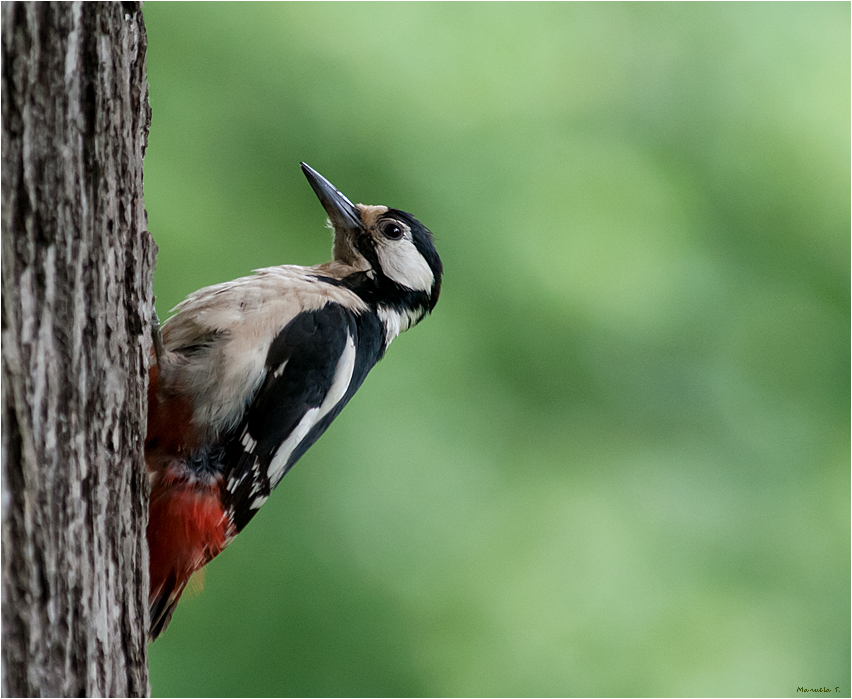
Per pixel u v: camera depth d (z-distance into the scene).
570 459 12.05
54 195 4.25
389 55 12.08
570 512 11.86
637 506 12.12
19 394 4.07
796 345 12.70
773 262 12.83
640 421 12.23
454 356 11.78
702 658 11.98
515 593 11.57
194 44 11.79
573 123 12.62
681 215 12.48
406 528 11.41
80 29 4.39
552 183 12.30
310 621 11.07
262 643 10.93
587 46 12.87
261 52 11.93
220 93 11.76
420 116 12.05
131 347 4.89
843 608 12.43
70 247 4.33
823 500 12.63
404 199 11.91
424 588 11.38
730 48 13.09
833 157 12.79
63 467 4.25
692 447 12.48
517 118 12.43
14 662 4.01
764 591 12.41
